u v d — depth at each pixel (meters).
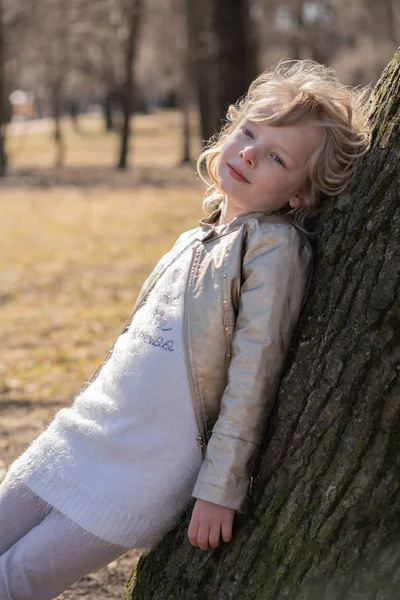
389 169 2.46
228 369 2.58
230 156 2.72
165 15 40.38
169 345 2.64
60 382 7.57
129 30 39.00
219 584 2.58
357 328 2.41
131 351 2.70
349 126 2.63
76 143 64.81
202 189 28.56
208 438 2.65
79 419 2.76
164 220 20.08
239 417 2.51
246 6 17.27
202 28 31.44
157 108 93.25
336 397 2.42
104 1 38.19
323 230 2.63
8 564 2.73
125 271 13.60
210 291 2.61
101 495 2.66
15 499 2.79
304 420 2.48
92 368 8.05
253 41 17.44
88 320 10.12
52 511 2.75
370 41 46.59
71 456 2.72
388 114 2.55
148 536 2.70
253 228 2.61
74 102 67.69
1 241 17.02
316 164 2.62
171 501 2.67
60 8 38.75
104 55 42.69
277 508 2.50
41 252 15.62
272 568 2.49
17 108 79.25
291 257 2.55
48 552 2.71
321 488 2.42
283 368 2.58
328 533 2.39
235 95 17.20
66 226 19.33
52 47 41.31
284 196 2.69
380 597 2.31
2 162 38.19
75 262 14.51
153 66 46.12
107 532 2.65
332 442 2.41
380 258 2.40
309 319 2.54
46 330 9.61
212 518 2.53
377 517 2.34
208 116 34.59
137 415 2.65
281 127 2.63
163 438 2.64
